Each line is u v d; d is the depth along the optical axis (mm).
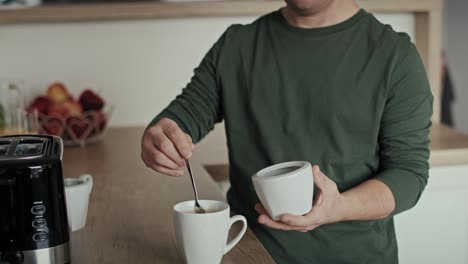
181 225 1085
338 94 1467
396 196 1350
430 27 2512
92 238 1286
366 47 1472
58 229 1106
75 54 2457
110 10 2350
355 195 1296
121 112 2518
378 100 1447
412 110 1445
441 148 2076
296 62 1502
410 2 2465
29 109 2158
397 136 1453
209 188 1638
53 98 2184
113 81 2492
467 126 5082
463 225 2113
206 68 1615
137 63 2492
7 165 1066
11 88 2055
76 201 1307
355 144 1481
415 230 2100
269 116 1519
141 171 1818
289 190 1107
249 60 1560
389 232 1581
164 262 1157
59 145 1171
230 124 1578
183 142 1256
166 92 2527
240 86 1568
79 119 2139
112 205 1503
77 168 1863
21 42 2422
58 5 2400
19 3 2395
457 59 5000
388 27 1484
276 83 1517
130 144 2184
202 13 2387
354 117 1464
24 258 1088
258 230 1529
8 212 1074
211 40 2516
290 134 1499
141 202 1521
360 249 1495
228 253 1204
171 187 1649
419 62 1465
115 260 1170
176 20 2479
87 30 2445
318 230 1479
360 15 1496
